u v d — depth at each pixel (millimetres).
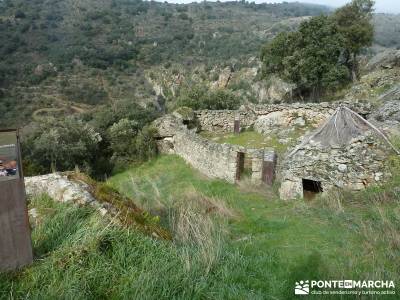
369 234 5516
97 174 16812
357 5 23047
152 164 16344
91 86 48219
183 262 4426
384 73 18562
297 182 8453
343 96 19344
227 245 5602
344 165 7902
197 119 18297
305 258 5102
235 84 50875
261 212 7793
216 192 10188
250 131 16750
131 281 3916
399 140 7984
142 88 53344
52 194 5773
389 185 7273
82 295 3598
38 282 3746
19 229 3873
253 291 4230
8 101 36875
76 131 17344
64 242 4414
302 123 14930
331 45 19453
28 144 16516
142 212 5980
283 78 21859
